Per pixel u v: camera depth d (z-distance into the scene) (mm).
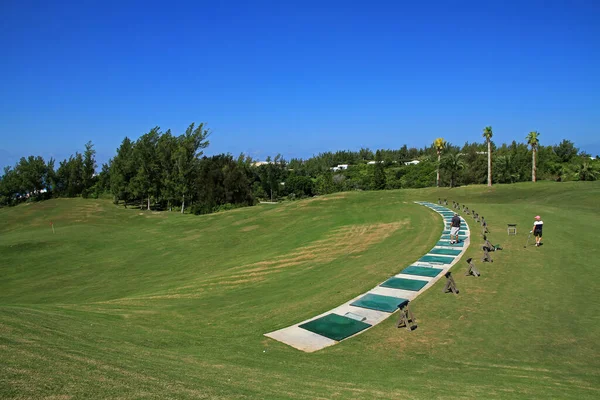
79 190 94438
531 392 7562
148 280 26719
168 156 76250
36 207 73438
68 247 38281
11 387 5719
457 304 13367
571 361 9375
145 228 51906
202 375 7918
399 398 7082
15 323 10227
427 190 64750
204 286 21391
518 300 13297
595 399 7227
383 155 178375
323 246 27922
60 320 12297
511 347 10250
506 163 86438
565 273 15695
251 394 6820
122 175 79875
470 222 28844
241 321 13938
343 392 7383
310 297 15859
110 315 15102
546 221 27484
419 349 10508
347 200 54938
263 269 23844
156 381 6965
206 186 69750
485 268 17016
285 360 10102
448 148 124062
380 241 26312
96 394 5895
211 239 39938
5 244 38094
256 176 120000
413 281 16109
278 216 47875
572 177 81062
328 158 187125
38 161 91375
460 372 9008
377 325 12305
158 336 12016
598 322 11305
